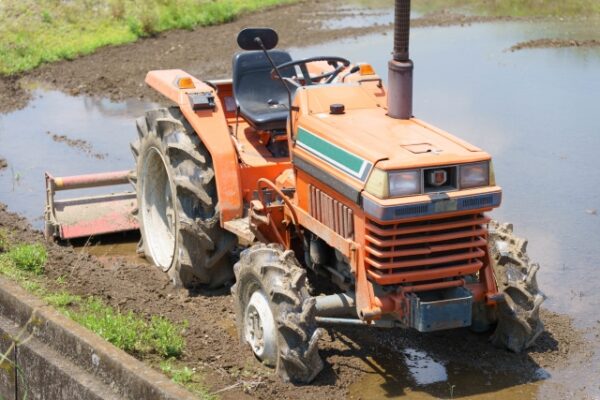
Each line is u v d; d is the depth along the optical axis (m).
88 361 6.49
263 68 8.66
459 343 7.30
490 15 24.95
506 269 6.92
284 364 6.47
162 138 8.48
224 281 8.41
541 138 13.14
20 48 19.55
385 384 6.65
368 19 24.52
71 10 22.09
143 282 8.61
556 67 18.02
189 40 21.66
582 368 6.87
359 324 6.71
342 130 6.75
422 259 6.32
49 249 9.11
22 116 15.31
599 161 12.12
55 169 12.34
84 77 18.03
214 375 6.50
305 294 6.48
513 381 6.69
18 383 7.16
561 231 9.69
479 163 6.28
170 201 9.02
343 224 6.56
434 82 16.73
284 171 7.94
